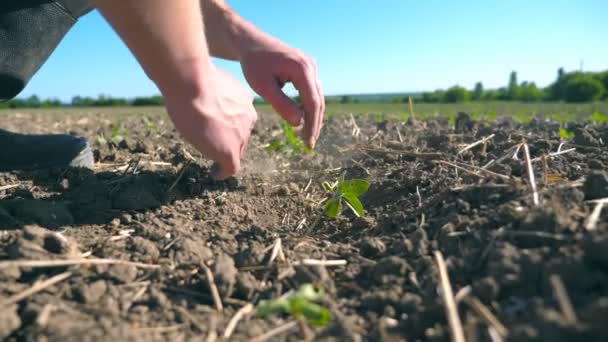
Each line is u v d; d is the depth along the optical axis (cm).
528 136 261
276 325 115
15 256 133
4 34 210
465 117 380
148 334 109
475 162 215
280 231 183
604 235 112
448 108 1928
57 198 202
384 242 155
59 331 103
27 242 135
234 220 193
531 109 1670
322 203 219
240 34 204
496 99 4450
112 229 171
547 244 122
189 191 220
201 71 141
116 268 133
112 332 103
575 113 1260
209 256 148
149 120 713
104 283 127
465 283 120
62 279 128
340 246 158
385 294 121
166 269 137
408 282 128
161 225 173
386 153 268
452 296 115
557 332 87
